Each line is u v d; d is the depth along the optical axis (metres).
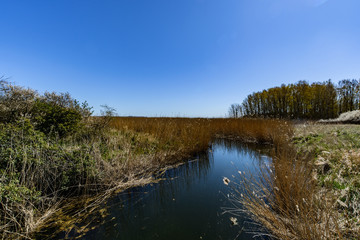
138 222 2.00
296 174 1.89
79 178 2.65
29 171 2.23
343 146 3.09
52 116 3.40
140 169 3.55
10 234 1.69
